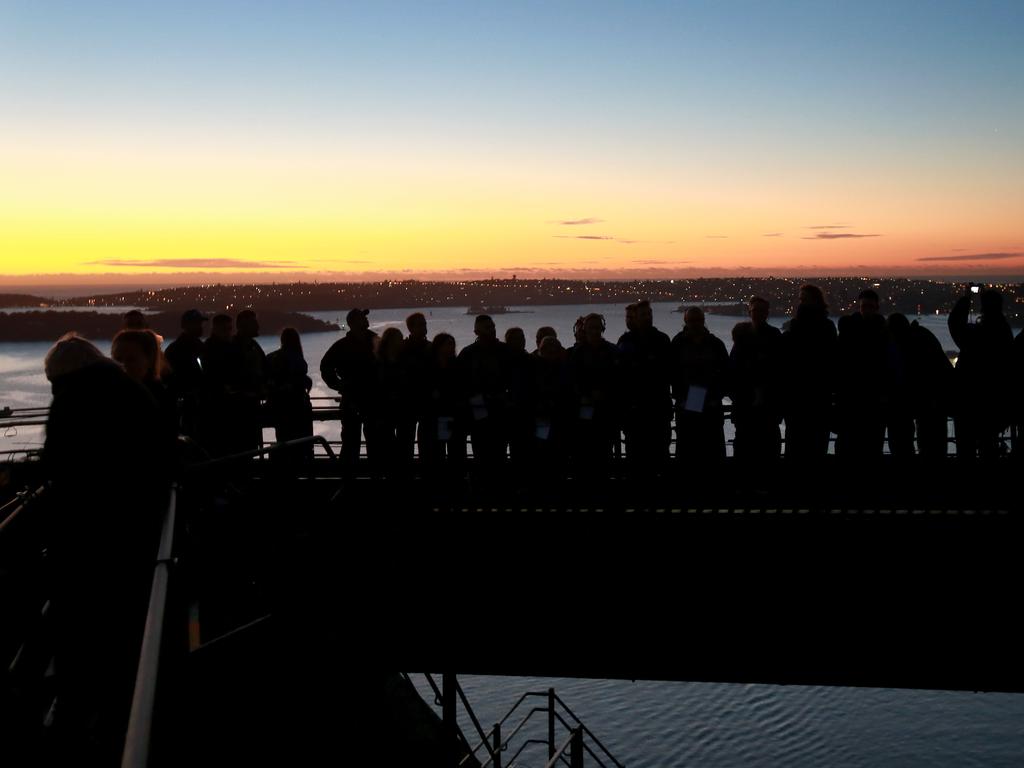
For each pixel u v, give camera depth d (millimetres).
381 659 8688
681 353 11453
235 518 7723
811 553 8789
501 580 8766
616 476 11812
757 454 11641
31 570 5281
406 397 11312
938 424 11648
